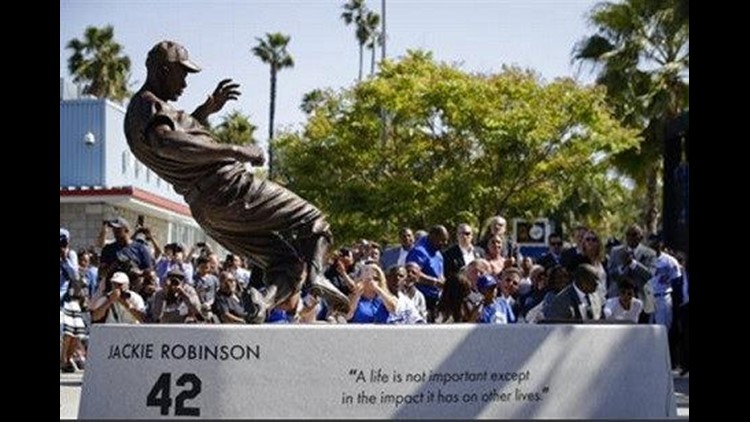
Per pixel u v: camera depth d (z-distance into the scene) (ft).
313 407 22.00
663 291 45.32
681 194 39.17
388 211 104.47
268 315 25.85
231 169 24.20
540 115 99.76
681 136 39.19
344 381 22.09
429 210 103.50
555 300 32.30
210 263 43.86
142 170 109.29
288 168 114.52
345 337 22.21
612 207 126.62
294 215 24.62
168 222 113.09
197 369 22.07
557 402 22.57
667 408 22.85
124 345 22.21
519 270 42.73
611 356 22.80
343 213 105.91
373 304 31.01
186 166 23.94
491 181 102.27
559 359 22.65
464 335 22.43
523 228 66.80
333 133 110.01
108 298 40.60
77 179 97.66
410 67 109.19
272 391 22.00
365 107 107.76
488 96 102.53
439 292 37.11
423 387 22.21
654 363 22.93
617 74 114.01
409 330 22.30
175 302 34.27
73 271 45.32
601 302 34.42
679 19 111.65
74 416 27.04
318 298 26.35
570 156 100.83
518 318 40.24
